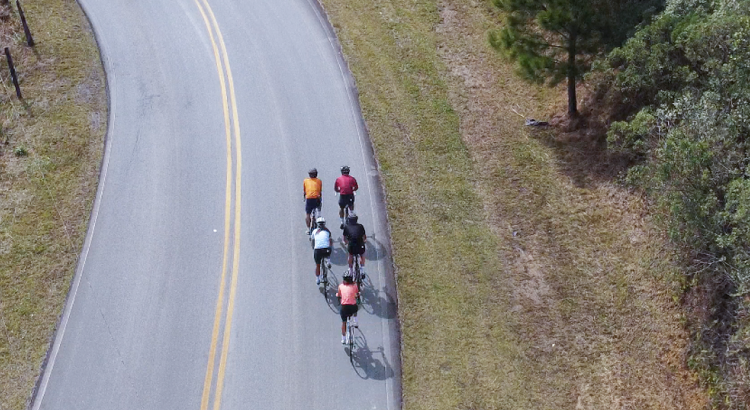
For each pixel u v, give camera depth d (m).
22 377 13.75
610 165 17.95
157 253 16.05
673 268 14.42
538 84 19.14
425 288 15.27
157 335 14.32
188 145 18.97
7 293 15.45
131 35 23.02
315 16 23.98
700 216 12.90
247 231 16.56
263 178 18.00
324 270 15.03
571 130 19.38
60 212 17.28
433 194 17.56
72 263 16.03
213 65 21.77
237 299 15.02
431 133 19.39
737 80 14.09
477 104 20.52
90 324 14.57
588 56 19.11
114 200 17.39
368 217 16.84
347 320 13.93
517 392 13.32
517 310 14.86
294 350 14.04
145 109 20.16
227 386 13.40
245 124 19.64
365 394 13.26
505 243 16.36
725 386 12.39
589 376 13.62
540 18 17.75
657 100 16.44
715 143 13.58
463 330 14.43
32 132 19.58
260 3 24.66
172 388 13.39
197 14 24.05
